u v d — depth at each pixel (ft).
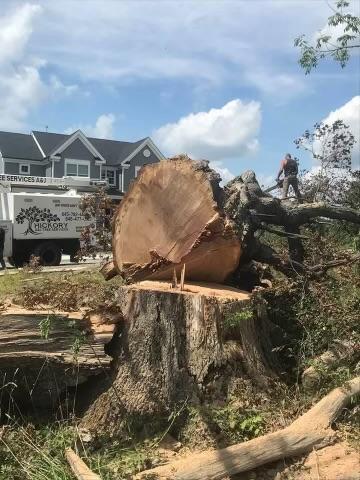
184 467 10.94
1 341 12.49
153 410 12.95
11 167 111.14
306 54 20.47
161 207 16.10
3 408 13.33
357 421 12.48
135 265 16.30
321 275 17.48
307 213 19.13
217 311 13.30
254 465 11.17
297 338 15.71
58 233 59.16
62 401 13.44
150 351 13.28
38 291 14.48
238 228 15.96
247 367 13.46
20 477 11.48
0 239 55.06
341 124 30.12
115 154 123.24
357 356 14.49
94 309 13.32
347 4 19.95
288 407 13.15
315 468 11.13
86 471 10.93
